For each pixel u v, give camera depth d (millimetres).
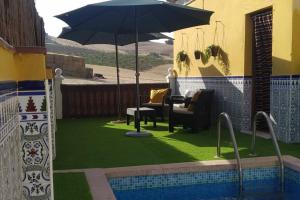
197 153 5703
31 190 2328
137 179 4688
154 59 43938
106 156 5547
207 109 8414
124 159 5324
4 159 1723
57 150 6066
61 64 25453
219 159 5266
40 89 2264
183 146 6297
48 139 2307
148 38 10211
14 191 2035
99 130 8328
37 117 2279
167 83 12219
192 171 4840
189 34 11188
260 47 7715
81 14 7105
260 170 5105
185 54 11438
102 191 3766
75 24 7621
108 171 4613
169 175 4781
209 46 9297
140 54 49281
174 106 9305
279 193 4941
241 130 8078
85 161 5227
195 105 7758
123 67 38062
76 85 11086
